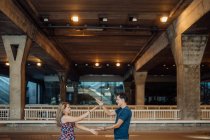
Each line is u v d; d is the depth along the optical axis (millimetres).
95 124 26031
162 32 30469
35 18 25781
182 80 25984
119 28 28781
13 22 21656
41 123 25906
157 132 21906
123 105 7531
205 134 20781
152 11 24391
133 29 29219
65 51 43781
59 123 7445
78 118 7430
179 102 27188
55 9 23969
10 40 26422
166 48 30891
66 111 7527
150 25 28672
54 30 30672
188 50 25422
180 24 24594
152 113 28062
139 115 28109
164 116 27781
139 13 24953
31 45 28484
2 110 28156
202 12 19031
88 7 23375
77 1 21906
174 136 19578
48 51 35875
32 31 27453
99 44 37781
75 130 22906
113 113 8016
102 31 30828
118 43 36969
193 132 21969
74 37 33156
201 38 25281
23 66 27797
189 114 26156
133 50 42344
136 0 21547
